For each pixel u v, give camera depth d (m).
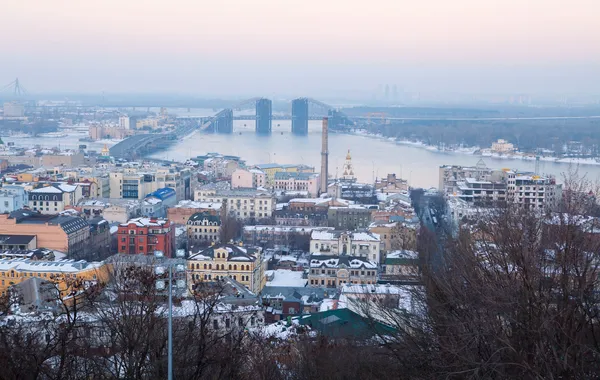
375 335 121.19
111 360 110.81
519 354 86.31
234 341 122.88
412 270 128.00
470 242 118.88
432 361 95.69
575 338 86.62
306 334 139.25
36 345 104.31
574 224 100.88
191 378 101.25
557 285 92.94
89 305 120.69
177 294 138.12
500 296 91.38
